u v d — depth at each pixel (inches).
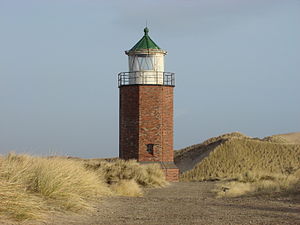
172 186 1524.4
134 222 562.3
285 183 1111.0
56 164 736.3
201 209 724.0
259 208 735.1
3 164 633.6
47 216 559.5
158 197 1037.2
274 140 3860.7
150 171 1560.0
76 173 794.8
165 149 1870.1
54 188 644.7
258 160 2967.5
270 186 1104.2
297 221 572.1
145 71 1893.5
